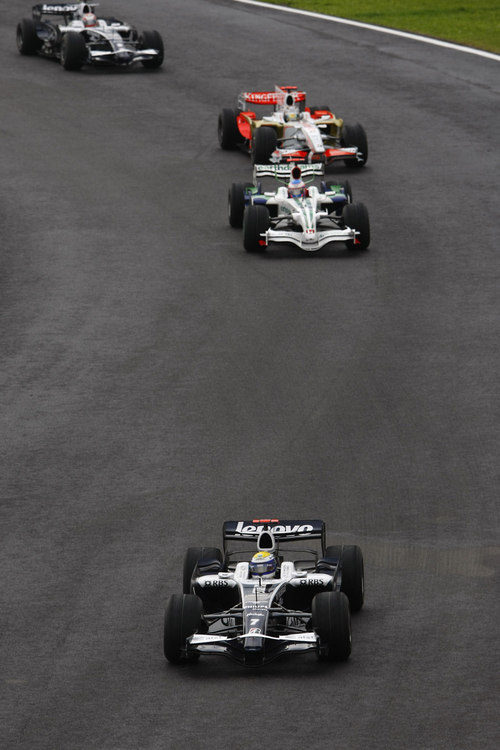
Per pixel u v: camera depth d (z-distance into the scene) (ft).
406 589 174.29
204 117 476.95
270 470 217.56
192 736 136.26
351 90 503.20
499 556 183.93
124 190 402.31
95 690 148.97
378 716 138.72
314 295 310.24
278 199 350.43
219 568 163.53
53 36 551.59
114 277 328.08
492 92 496.64
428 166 415.85
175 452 226.79
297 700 143.23
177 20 625.00
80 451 228.84
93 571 184.34
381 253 340.80
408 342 279.08
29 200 394.73
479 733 134.21
